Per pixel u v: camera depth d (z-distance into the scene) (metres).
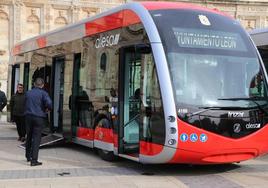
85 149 14.87
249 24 54.31
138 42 10.84
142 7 11.03
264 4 54.38
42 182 9.55
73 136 14.32
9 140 17.38
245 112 10.35
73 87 14.33
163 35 10.34
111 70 11.98
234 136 10.17
